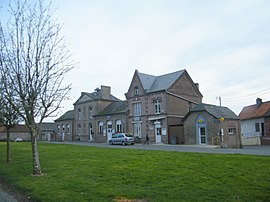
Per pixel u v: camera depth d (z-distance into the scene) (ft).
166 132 140.67
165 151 71.82
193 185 32.04
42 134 279.28
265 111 167.53
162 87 149.38
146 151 72.49
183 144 133.08
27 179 39.11
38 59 45.78
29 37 47.91
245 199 26.37
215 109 130.11
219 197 27.22
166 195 28.45
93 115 192.03
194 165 44.91
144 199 27.53
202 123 128.06
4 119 57.47
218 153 64.08
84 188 32.14
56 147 92.99
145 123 151.23
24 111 46.50
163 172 39.81
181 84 153.07
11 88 44.80
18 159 62.34
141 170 41.78
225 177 35.58
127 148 89.20
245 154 60.39
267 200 26.12
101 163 50.26
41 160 57.88
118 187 32.17
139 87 156.76
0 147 97.19
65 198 28.55
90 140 195.83
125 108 169.48
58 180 37.24
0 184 38.52
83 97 207.51
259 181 33.35
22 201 29.91
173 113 145.07
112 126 174.60
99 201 27.09
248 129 179.01
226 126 126.52
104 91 197.47
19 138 247.91
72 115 225.56
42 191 31.91
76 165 49.08
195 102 158.71
